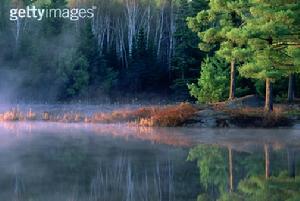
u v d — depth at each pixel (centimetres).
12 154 2041
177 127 3347
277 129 3216
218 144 2420
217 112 3478
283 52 3366
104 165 1789
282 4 3316
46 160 1891
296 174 1639
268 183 1495
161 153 2097
